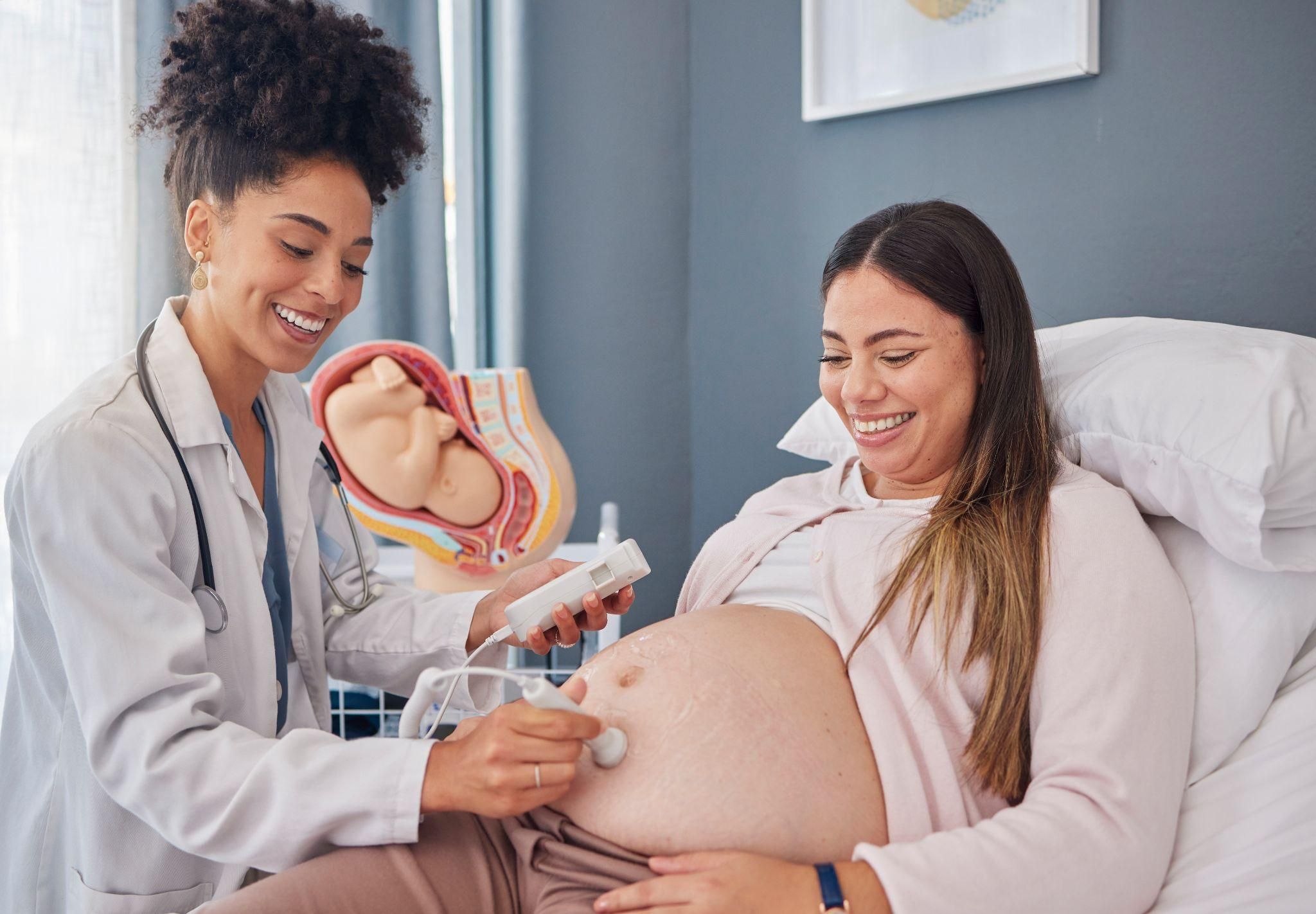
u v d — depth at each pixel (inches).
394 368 66.3
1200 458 39.6
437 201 85.6
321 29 43.8
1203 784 38.4
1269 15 58.8
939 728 38.2
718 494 90.1
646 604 91.5
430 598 53.4
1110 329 53.7
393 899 34.9
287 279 43.1
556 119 88.4
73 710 41.6
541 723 33.9
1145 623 37.7
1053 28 66.4
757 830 35.2
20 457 39.9
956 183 72.6
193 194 43.7
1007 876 32.0
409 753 36.0
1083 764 34.6
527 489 68.9
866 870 32.6
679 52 88.5
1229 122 60.6
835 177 79.7
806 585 45.9
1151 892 34.1
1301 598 40.2
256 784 36.3
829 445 62.7
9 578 69.3
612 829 36.0
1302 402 39.1
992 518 41.6
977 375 44.9
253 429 49.3
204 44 42.8
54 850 42.4
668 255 89.7
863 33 75.8
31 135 70.4
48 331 71.3
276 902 33.5
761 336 85.9
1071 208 67.2
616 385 90.4
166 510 40.9
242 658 43.9
